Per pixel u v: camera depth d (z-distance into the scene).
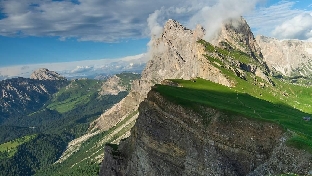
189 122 100.00
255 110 124.56
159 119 108.75
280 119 111.69
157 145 105.31
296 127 102.19
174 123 103.81
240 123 90.75
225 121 93.25
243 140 87.38
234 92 177.12
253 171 80.81
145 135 110.38
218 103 120.19
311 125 112.31
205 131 94.62
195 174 91.44
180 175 95.44
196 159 92.50
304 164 71.81
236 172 83.56
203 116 98.75
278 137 82.75
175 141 100.62
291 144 77.12
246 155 84.62
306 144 75.44
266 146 83.31
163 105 110.25
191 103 105.12
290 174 68.81
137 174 112.06
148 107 115.12
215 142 91.00
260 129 86.88
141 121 114.94
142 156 110.31
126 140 140.88
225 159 86.81
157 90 120.06
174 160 99.06
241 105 133.50
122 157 133.00
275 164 77.25
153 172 104.25
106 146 149.88
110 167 137.38
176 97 111.38
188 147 96.19
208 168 88.50
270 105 162.50
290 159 75.06
